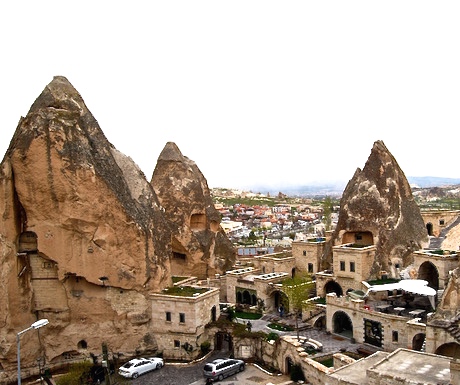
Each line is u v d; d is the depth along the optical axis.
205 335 62.06
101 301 61.97
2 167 58.78
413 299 63.47
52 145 59.31
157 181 92.56
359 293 62.94
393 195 75.50
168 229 70.38
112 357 61.00
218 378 52.09
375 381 33.16
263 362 57.66
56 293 61.75
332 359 52.16
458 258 60.53
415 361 35.44
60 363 60.88
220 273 93.38
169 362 59.28
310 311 67.69
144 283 62.25
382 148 78.81
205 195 97.69
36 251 61.38
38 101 62.91
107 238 60.91
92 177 60.25
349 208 77.25
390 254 71.31
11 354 57.22
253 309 77.31
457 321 41.78
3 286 57.16
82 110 64.62
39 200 59.75
